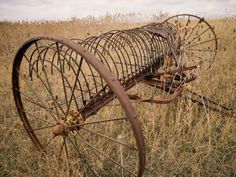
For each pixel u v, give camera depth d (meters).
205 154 3.81
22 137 4.31
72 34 12.20
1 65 8.11
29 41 2.98
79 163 3.68
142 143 2.54
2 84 6.64
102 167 3.55
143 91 5.33
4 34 11.61
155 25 4.95
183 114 4.67
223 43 9.97
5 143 4.21
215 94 5.69
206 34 11.14
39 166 3.55
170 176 3.46
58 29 12.90
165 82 4.41
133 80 3.94
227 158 3.77
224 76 6.47
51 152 3.88
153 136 4.21
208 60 6.96
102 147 3.95
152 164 3.71
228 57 7.94
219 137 4.24
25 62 7.94
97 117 4.59
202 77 5.96
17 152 3.97
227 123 4.29
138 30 4.33
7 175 3.52
